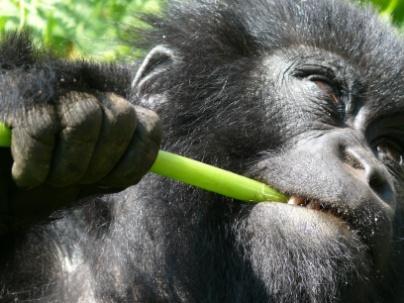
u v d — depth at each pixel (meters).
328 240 7.11
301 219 7.24
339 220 7.22
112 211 8.15
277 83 8.32
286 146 7.91
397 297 8.25
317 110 8.14
